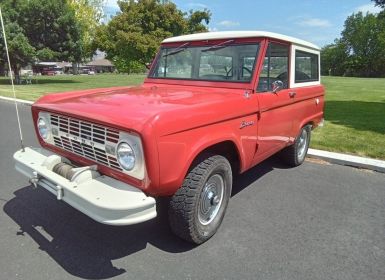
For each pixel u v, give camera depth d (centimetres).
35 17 2870
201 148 307
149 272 303
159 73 477
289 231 372
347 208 430
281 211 418
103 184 291
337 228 381
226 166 345
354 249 342
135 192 278
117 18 2684
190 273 302
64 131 339
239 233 366
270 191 478
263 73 401
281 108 448
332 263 319
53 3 2888
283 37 435
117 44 2681
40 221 386
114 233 363
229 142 352
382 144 693
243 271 305
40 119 373
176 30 2686
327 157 614
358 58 8262
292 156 559
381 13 1419
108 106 313
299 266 313
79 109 316
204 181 317
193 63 442
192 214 317
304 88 518
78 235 359
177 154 287
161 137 271
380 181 525
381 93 1956
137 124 267
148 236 358
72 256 324
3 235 356
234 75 405
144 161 272
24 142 720
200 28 2664
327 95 1809
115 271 304
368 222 396
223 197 358
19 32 2734
